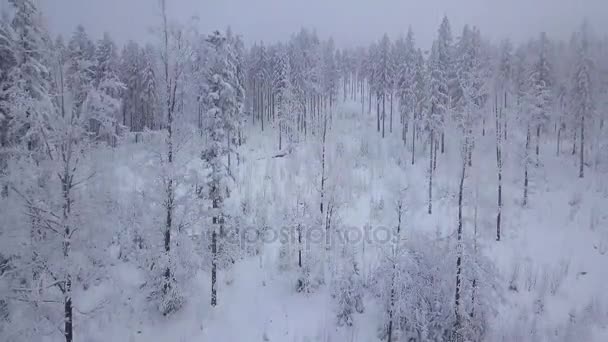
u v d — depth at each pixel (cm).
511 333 1535
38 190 973
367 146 3988
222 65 1914
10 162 977
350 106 6294
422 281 1502
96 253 1057
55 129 964
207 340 1438
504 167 2775
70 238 1006
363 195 2784
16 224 965
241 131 4447
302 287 1788
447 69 3853
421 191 2869
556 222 2517
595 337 1558
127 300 1524
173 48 1340
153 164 1378
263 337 1495
